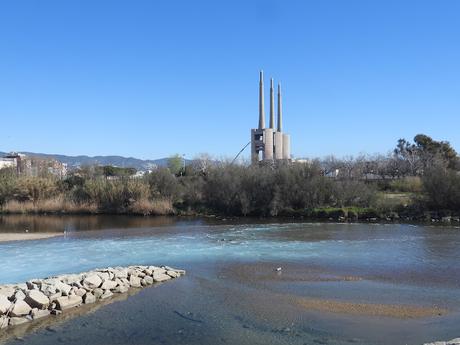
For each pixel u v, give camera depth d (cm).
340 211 4953
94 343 1407
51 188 6312
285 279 2173
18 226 4628
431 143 8719
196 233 3916
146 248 3145
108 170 8331
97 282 1956
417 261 2580
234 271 2364
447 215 4706
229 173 5638
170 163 9769
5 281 2209
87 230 4238
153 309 1731
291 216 5209
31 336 1475
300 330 1475
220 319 1600
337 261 2598
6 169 7575
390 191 6094
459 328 1468
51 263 2652
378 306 1719
